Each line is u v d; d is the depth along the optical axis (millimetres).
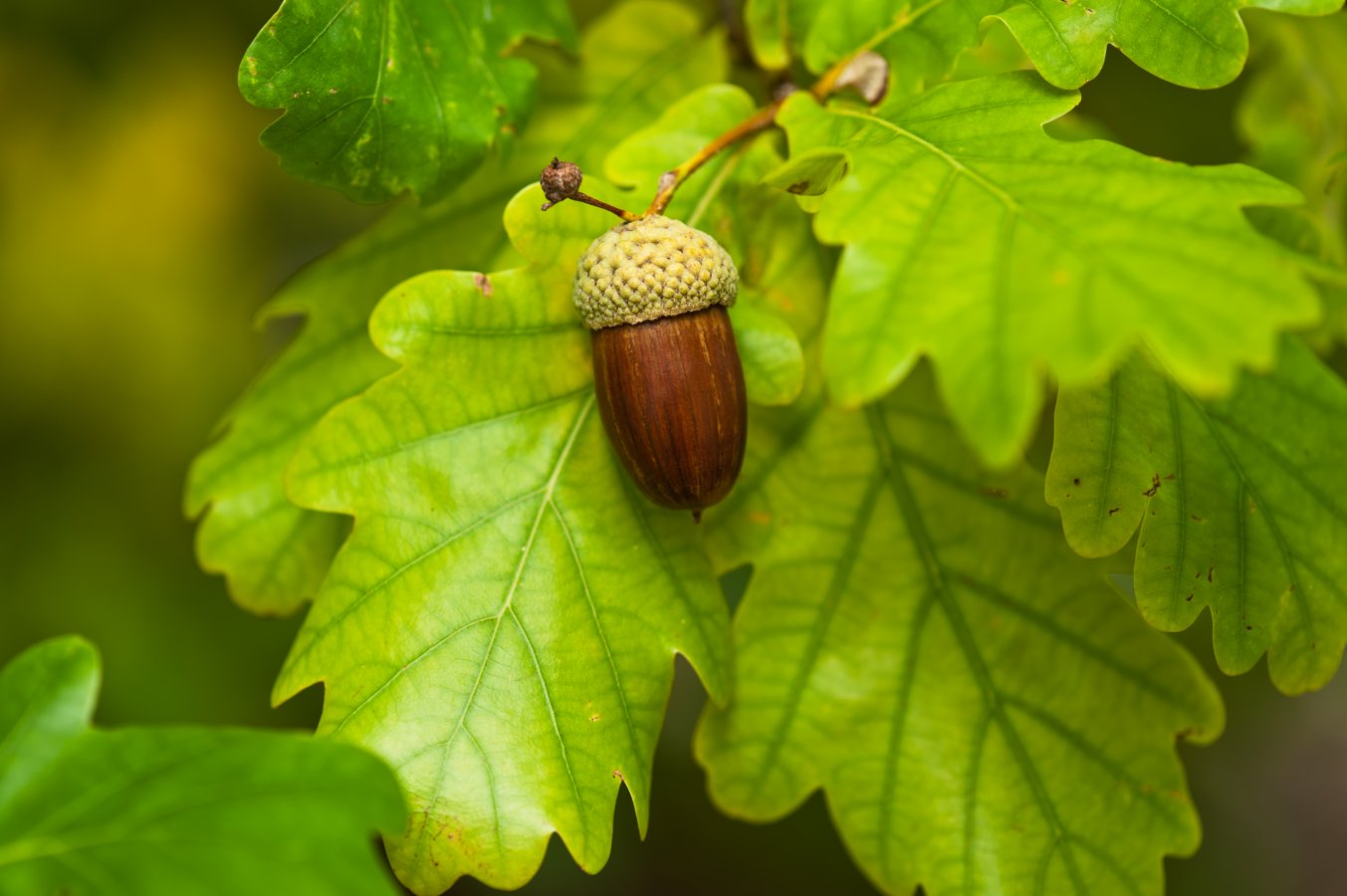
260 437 379
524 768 333
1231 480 343
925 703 358
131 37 493
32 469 503
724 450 332
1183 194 309
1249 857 727
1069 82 334
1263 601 342
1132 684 355
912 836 356
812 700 359
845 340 305
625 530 342
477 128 349
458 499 340
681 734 616
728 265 334
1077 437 337
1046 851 354
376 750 332
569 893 601
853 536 359
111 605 479
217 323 548
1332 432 349
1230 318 296
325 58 336
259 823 309
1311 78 430
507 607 338
